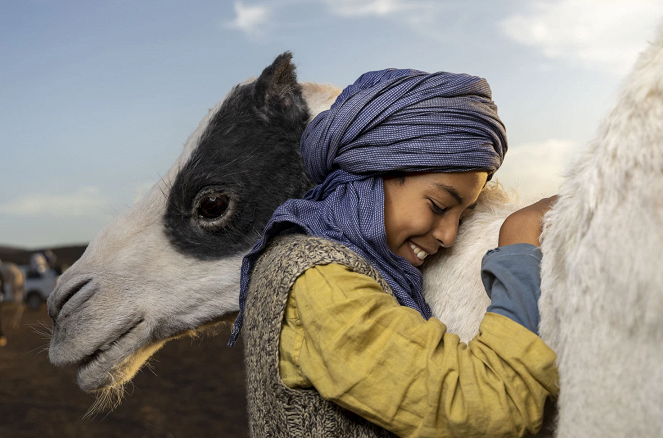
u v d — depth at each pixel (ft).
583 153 3.12
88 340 5.52
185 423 22.17
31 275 70.79
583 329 2.73
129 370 5.77
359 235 3.68
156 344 5.88
